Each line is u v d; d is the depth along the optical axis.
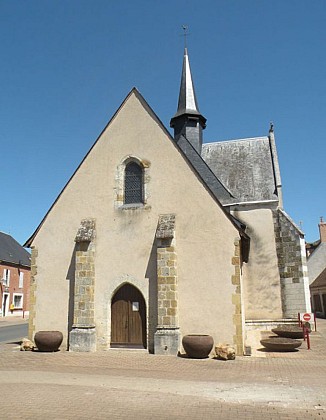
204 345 11.70
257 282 18.84
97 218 14.53
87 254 13.96
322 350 13.32
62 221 14.91
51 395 7.11
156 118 14.87
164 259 13.12
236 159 22.83
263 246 19.19
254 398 7.02
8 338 19.22
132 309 13.65
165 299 12.84
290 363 10.96
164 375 9.23
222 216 13.30
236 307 12.53
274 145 22.42
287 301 18.38
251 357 11.98
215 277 12.91
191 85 23.42
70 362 11.19
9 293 40.41
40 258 14.83
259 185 20.84
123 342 13.48
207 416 5.96
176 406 6.46
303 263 18.45
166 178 14.18
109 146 15.11
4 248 42.25
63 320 14.09
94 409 6.24
